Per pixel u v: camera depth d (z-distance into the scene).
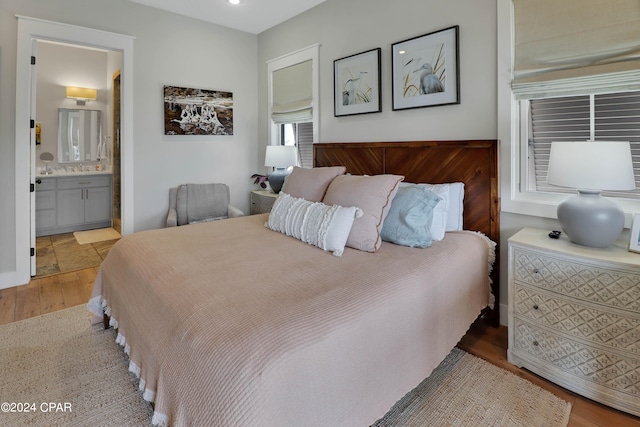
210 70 4.10
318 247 1.98
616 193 1.97
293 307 1.21
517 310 1.90
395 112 2.92
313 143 3.67
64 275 3.35
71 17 3.15
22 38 2.92
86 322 2.41
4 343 2.13
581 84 1.95
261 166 4.58
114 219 5.33
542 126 2.19
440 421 1.50
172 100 3.82
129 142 3.60
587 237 1.70
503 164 2.29
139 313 1.47
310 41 3.68
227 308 1.20
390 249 1.94
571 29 1.97
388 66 2.94
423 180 2.68
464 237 2.21
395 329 1.35
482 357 2.01
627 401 1.54
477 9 2.37
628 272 1.50
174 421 1.07
